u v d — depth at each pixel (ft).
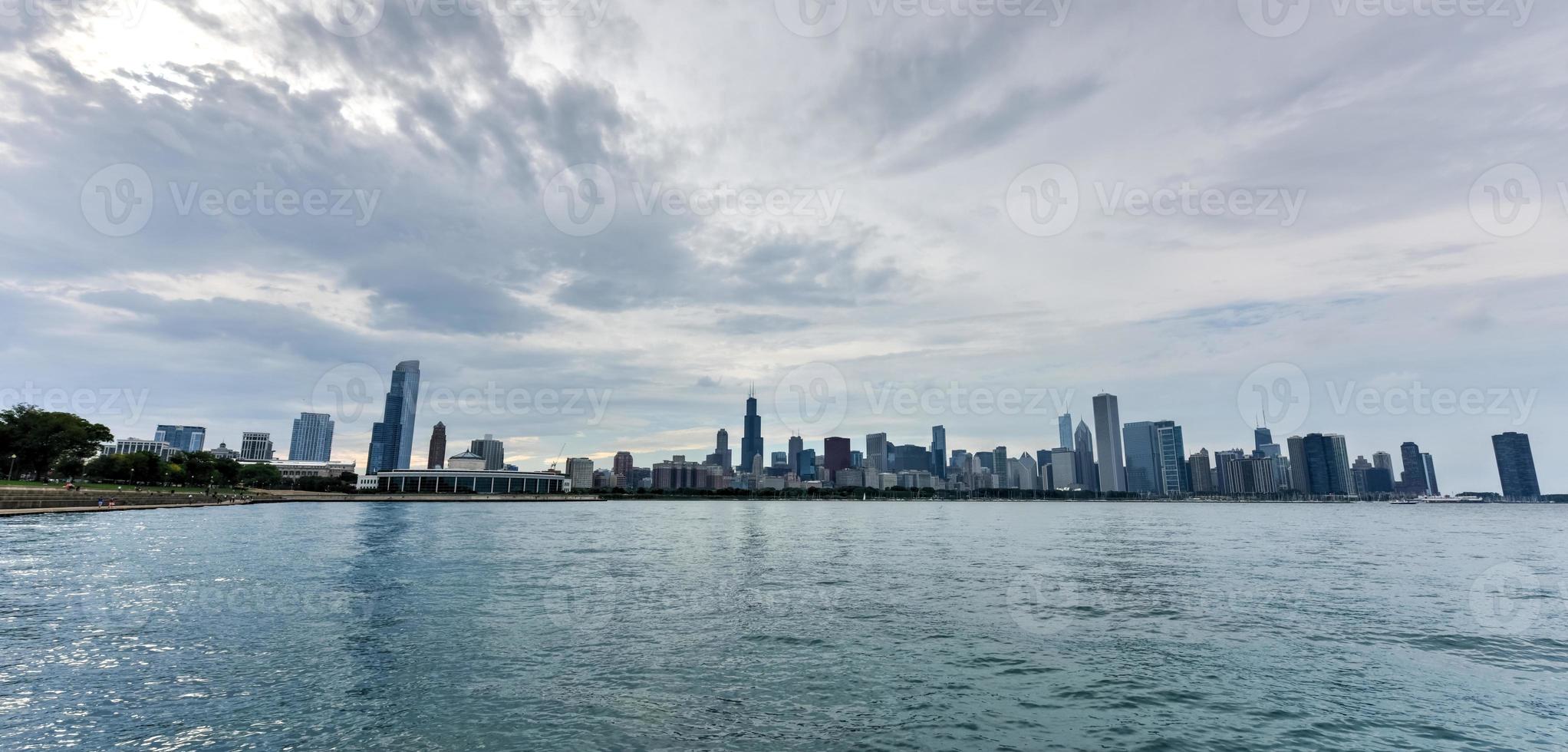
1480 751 43.45
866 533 270.46
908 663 61.87
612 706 50.06
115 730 44.34
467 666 59.57
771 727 46.47
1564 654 66.33
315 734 44.16
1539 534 285.43
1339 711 50.55
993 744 44.09
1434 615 85.51
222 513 342.23
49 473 467.93
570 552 168.25
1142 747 44.01
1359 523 432.25
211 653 62.90
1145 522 430.20
